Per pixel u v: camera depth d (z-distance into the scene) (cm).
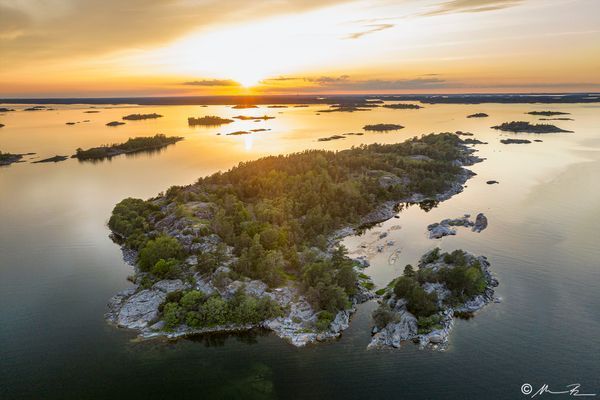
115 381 10894
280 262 15525
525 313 13225
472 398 10119
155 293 14075
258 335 12525
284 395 10406
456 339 12056
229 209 19900
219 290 13850
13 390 10600
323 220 19788
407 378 10769
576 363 11131
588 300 13950
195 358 11662
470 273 13888
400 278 14012
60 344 12231
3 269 16812
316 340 12188
